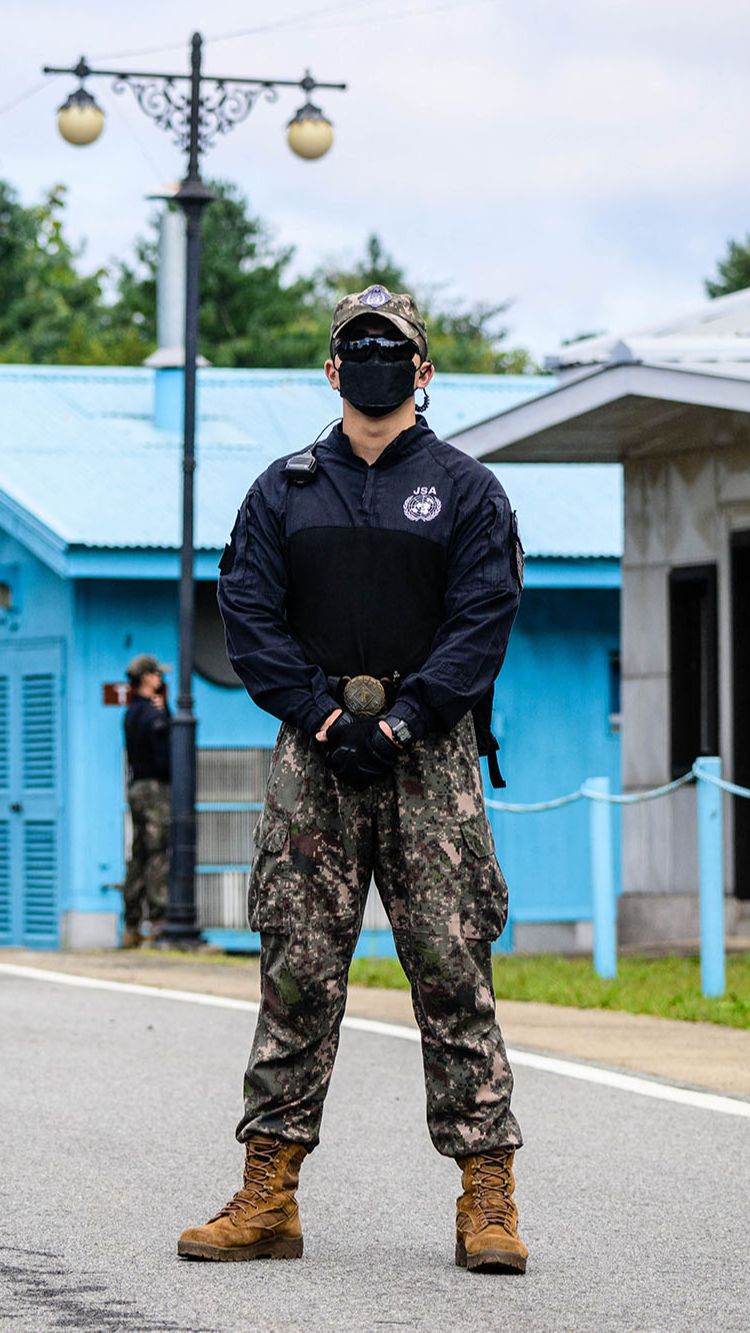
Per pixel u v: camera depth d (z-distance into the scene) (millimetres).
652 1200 8102
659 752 20578
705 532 19906
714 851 14328
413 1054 11805
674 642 20359
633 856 20906
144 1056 11680
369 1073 11133
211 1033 12672
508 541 6805
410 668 6770
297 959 6797
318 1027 6883
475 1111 6863
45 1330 5996
